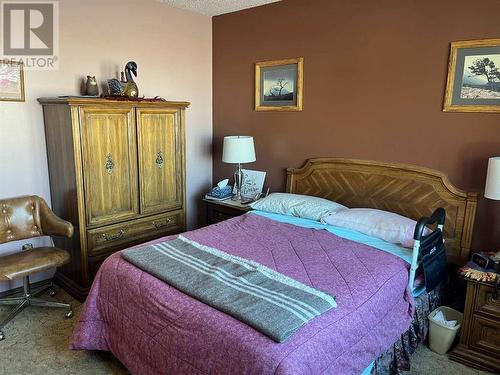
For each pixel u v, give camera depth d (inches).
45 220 114.0
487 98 100.9
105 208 119.1
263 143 154.2
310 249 93.3
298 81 138.1
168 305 69.7
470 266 91.6
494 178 87.9
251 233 105.3
